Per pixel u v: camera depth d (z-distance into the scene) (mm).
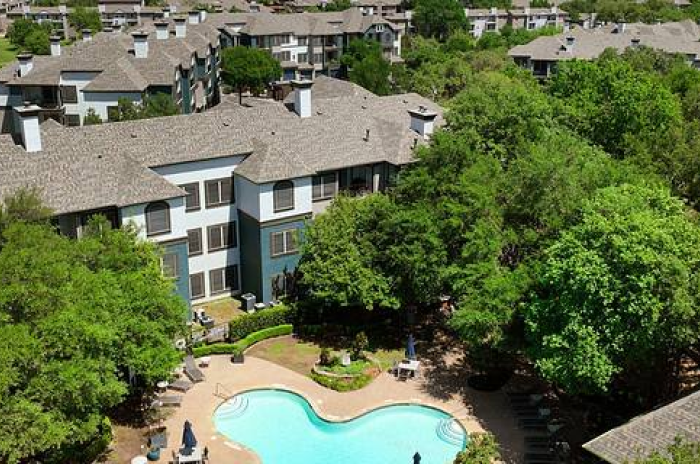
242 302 54375
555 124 60875
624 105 66688
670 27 138625
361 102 63688
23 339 30297
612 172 46094
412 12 171375
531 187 44406
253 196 51625
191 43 106625
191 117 53969
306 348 48938
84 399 31938
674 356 38844
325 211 52938
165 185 48312
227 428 40219
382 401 42625
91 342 32438
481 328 40438
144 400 41688
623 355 36031
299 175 52031
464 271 42875
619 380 40594
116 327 34781
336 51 143125
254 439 39344
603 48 116625
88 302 33844
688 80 84438
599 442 27891
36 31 158875
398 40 145875
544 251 40281
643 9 177625
